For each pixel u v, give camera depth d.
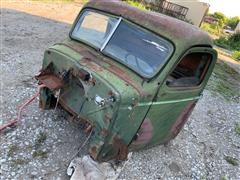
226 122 7.96
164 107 4.05
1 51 7.55
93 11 4.46
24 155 4.11
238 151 6.59
